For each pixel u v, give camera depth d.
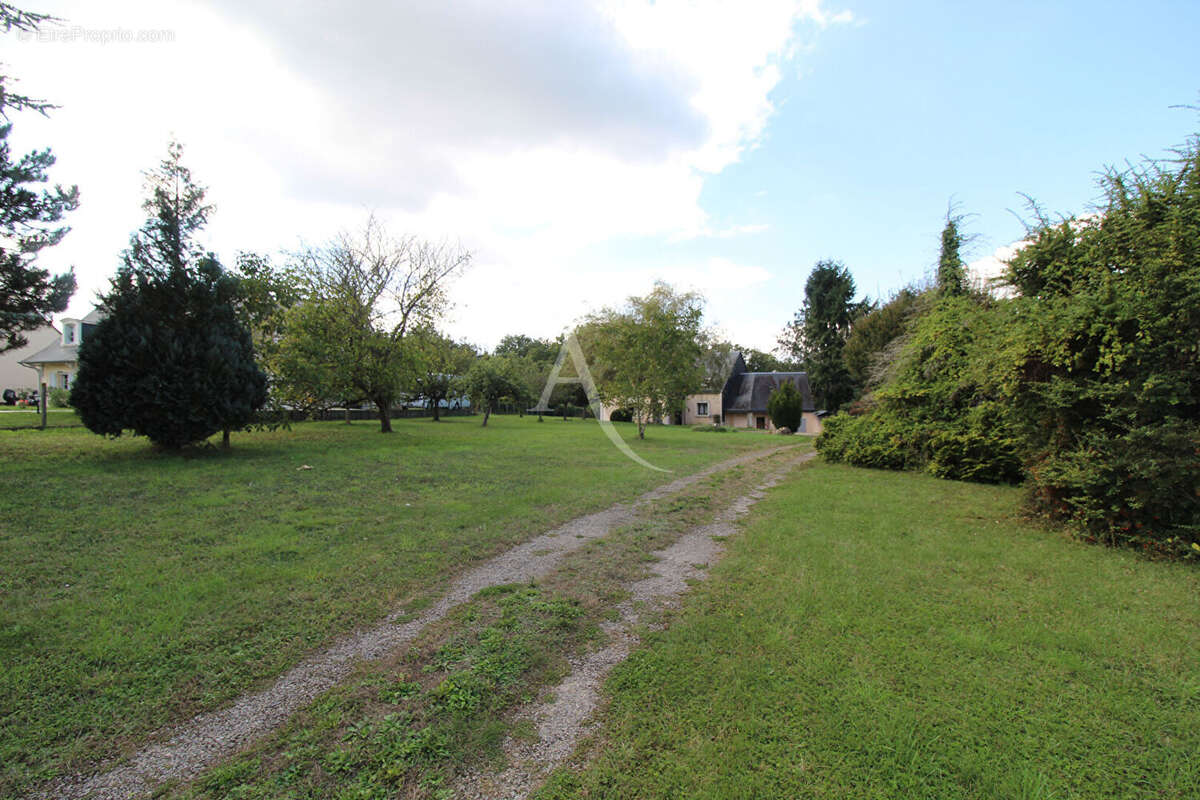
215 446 11.83
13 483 7.17
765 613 3.55
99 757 2.13
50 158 9.93
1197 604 3.71
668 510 7.01
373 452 12.16
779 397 28.55
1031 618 3.44
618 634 3.29
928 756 2.13
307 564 4.46
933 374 11.08
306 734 2.29
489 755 2.17
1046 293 6.41
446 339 26.62
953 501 7.45
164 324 9.95
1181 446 4.87
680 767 2.08
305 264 17.53
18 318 10.79
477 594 3.94
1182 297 4.99
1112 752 2.16
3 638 3.04
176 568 4.26
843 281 34.06
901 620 3.41
